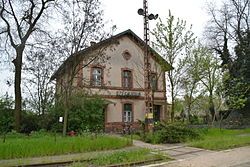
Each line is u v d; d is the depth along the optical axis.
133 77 39.38
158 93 39.66
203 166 14.52
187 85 33.84
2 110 32.22
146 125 27.59
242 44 44.97
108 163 14.96
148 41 31.06
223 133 33.06
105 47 30.78
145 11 30.78
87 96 32.12
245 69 43.00
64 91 30.12
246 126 42.03
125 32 39.44
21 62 30.39
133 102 38.88
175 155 18.14
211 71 36.94
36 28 30.66
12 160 15.66
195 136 25.83
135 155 16.47
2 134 26.14
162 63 30.78
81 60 29.03
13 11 30.20
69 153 18.02
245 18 46.81
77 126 30.16
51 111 31.42
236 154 18.28
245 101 38.94
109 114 37.19
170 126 24.89
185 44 31.66
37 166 14.59
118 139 21.39
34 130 31.25
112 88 37.81
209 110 44.00
